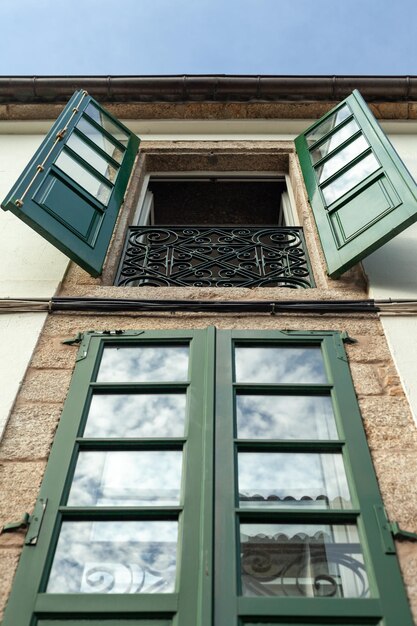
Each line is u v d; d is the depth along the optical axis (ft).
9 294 15.56
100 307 14.79
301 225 20.11
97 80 24.49
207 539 9.66
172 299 15.53
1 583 9.30
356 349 13.67
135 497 10.66
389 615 8.75
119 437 11.48
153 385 12.49
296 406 12.32
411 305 14.79
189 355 13.32
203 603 8.84
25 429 11.80
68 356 13.50
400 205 15.64
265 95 24.82
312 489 10.82
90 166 18.66
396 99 24.58
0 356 13.41
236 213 24.00
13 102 24.70
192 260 18.25
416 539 9.86
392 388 12.71
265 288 16.07
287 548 9.95
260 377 12.94
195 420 11.71
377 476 10.89
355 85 24.48
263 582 9.53
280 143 23.66
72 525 10.16
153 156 23.39
